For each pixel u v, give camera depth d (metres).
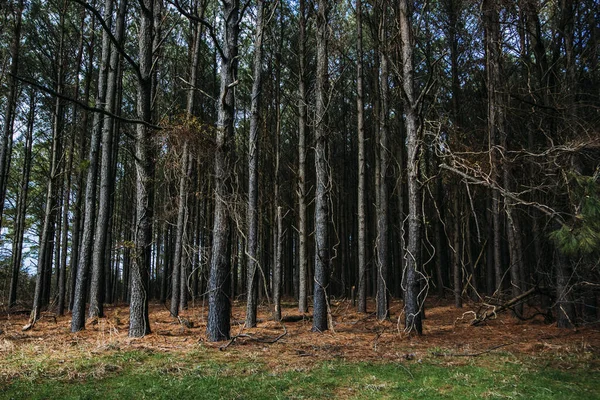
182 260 14.67
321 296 10.18
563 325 9.84
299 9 13.69
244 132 20.19
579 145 6.48
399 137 15.87
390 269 23.62
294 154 22.03
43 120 20.61
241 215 9.77
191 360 6.68
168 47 19.19
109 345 7.80
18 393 4.98
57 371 5.92
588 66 10.41
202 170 14.40
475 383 5.39
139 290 9.33
